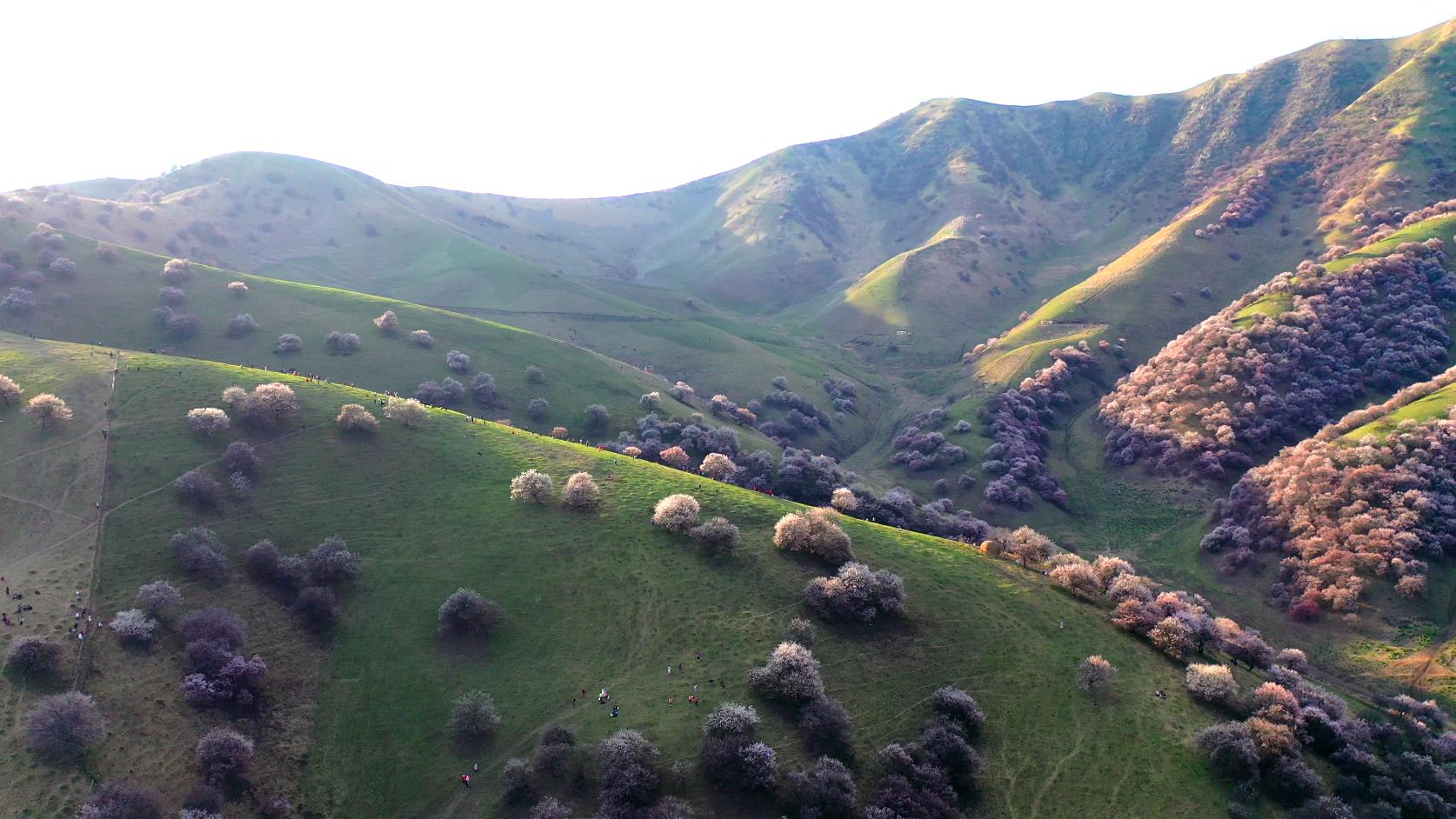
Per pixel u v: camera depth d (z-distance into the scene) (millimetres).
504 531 73625
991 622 68562
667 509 76250
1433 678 77688
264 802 48094
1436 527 92312
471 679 58875
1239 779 54000
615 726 54125
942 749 53000
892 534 84750
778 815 47906
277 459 77312
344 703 56156
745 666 60312
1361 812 51812
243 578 62062
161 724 48906
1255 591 100500
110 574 58469
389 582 66375
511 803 49000
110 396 80250
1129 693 61906
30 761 43625
